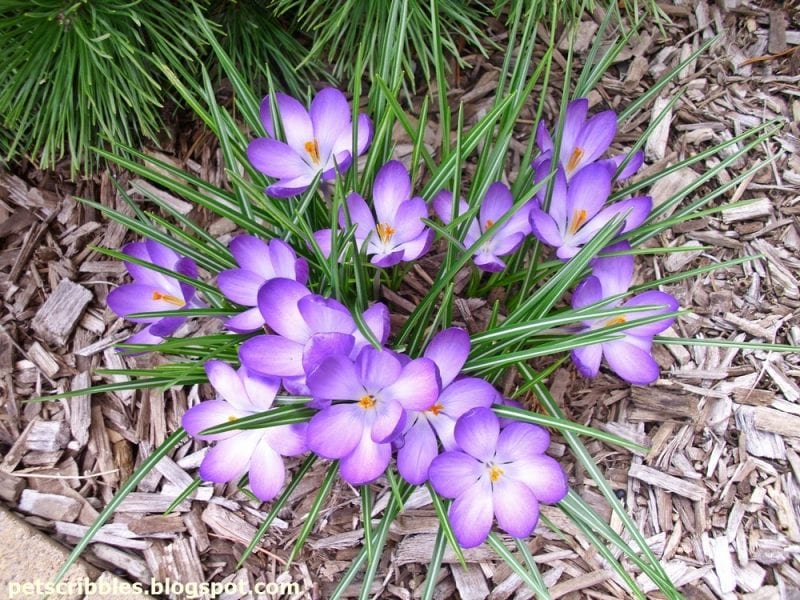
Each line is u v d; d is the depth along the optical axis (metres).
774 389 0.47
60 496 0.45
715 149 0.44
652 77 0.56
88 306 0.50
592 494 0.45
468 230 0.41
